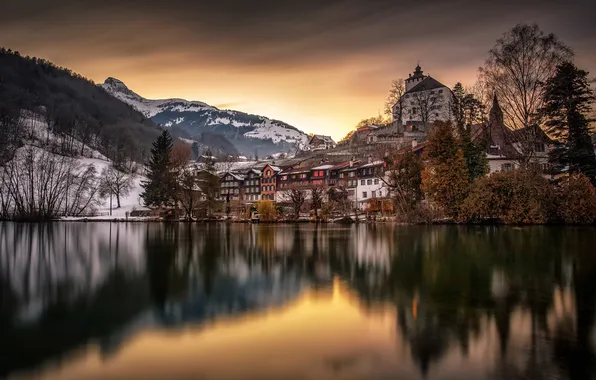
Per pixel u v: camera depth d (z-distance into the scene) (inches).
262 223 3927.2
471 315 695.7
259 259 1344.7
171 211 4894.2
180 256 1443.2
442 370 491.2
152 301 810.2
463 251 1416.1
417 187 3132.4
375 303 776.3
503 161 3284.9
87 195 5285.4
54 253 1561.3
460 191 2694.4
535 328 629.3
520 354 534.0
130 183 5895.7
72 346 576.1
